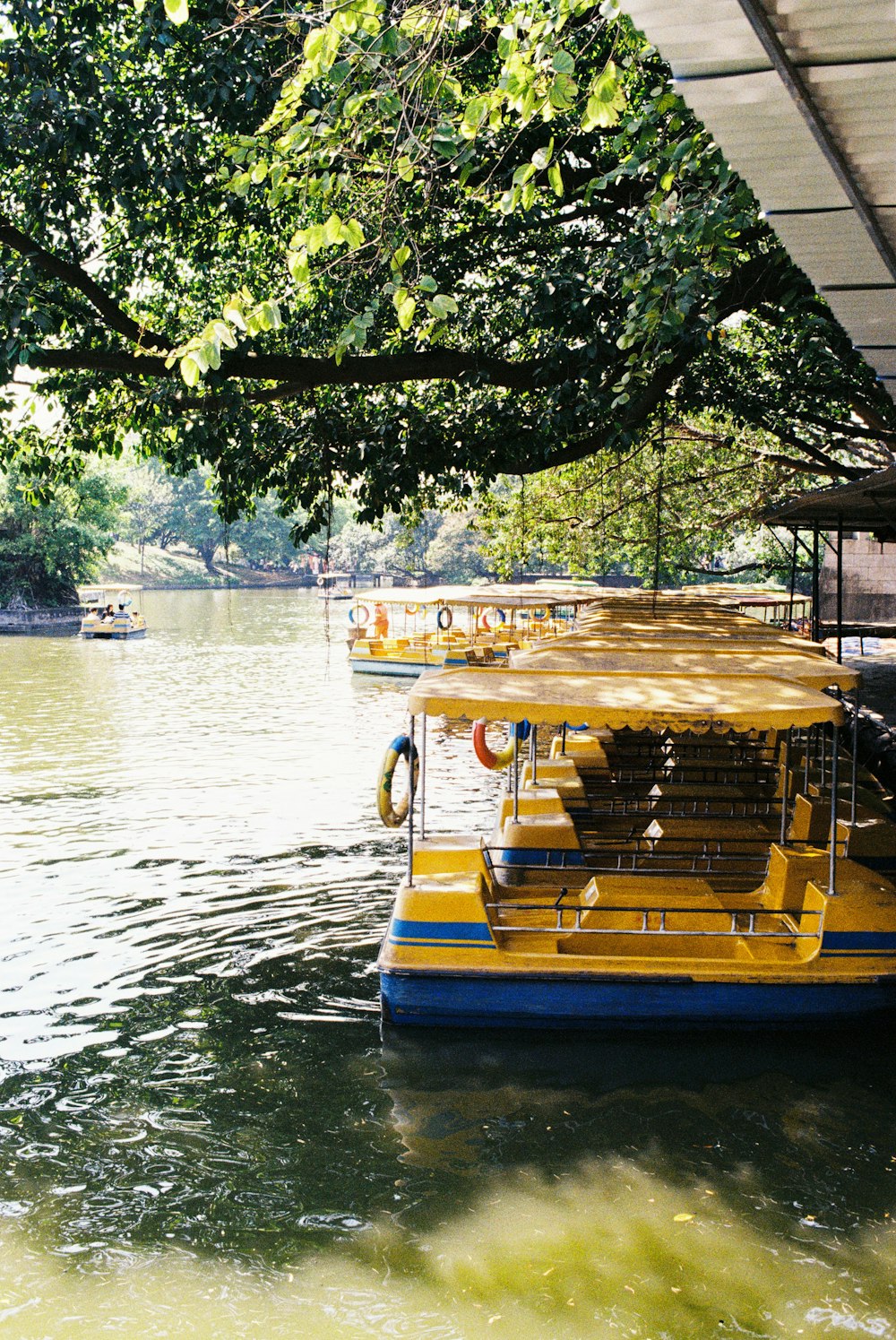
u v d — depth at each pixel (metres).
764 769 13.42
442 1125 7.49
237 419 12.44
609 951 9.13
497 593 23.92
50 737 23.86
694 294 10.22
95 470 61.12
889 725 17.81
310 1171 6.98
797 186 4.69
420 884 8.89
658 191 9.80
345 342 7.51
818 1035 8.48
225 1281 5.91
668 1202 6.56
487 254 14.01
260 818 16.30
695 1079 8.03
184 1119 7.65
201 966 10.47
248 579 110.50
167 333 14.78
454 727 25.11
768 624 15.36
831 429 17.70
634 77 12.05
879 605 33.16
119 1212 6.58
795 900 9.45
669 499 27.00
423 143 8.25
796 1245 6.13
